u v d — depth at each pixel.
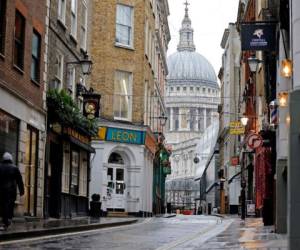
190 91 169.12
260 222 28.20
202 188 115.38
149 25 43.38
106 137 37.88
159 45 52.19
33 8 22.03
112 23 38.91
